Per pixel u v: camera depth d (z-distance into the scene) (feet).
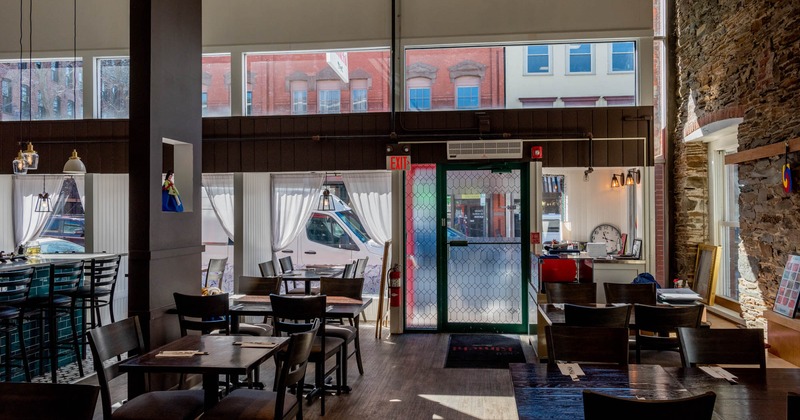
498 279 23.53
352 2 24.20
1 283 15.75
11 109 26.58
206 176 25.93
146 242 14.19
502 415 14.11
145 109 14.25
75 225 27.45
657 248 25.21
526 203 23.27
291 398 10.71
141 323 14.14
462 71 24.06
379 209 25.43
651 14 22.89
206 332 16.31
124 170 24.97
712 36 20.94
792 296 15.83
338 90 24.64
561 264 19.77
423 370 18.12
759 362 10.17
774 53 16.60
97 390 7.23
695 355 10.32
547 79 23.77
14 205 27.66
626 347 10.28
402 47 23.90
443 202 23.72
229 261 26.43
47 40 25.68
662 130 25.61
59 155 25.32
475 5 23.63
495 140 23.07
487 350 20.59
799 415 6.59
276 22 24.49
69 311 18.79
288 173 26.07
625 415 6.53
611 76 23.54
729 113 19.42
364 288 26.20
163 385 14.51
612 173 28.30
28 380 16.75
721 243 22.62
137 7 14.33
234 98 24.64
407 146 23.32
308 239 26.58
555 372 9.51
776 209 16.83
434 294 23.80
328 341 15.46
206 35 24.76
